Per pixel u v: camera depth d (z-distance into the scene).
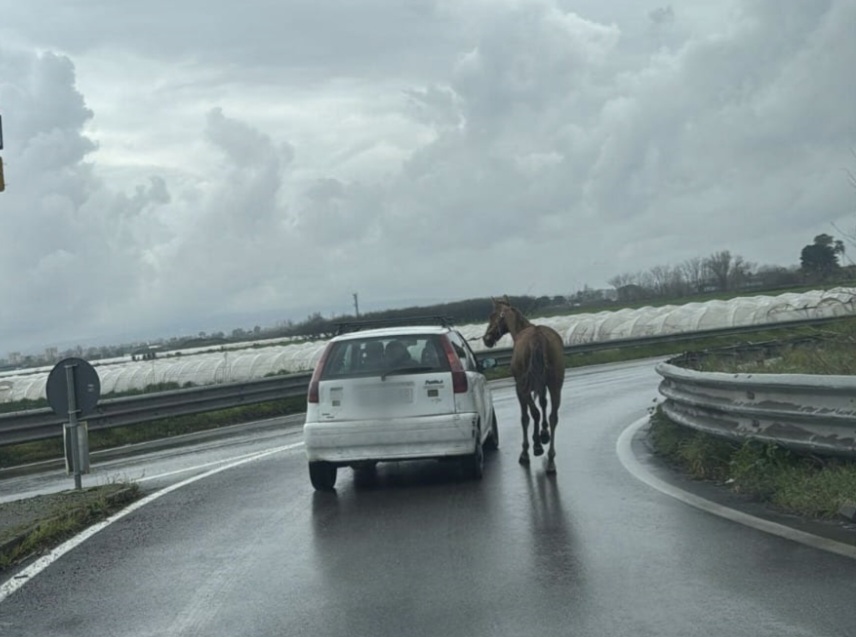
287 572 7.55
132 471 14.28
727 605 6.06
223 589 7.18
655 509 8.95
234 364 37.19
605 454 12.52
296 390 23.27
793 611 5.88
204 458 15.08
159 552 8.50
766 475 9.19
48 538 9.30
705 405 10.96
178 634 6.19
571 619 5.98
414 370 10.91
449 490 10.64
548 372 11.59
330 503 10.37
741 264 78.31
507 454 13.11
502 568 7.25
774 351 18.52
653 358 35.09
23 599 7.24
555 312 69.12
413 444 10.79
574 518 8.78
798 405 9.17
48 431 18.00
